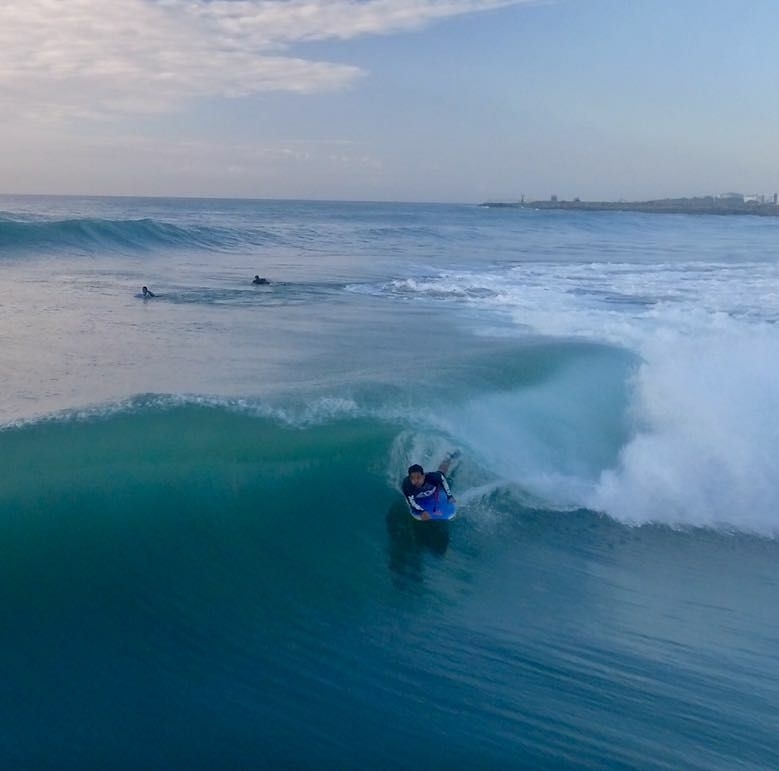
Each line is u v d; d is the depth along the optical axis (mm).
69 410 8250
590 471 9469
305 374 11781
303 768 4918
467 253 39281
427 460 8883
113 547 6910
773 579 7770
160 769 4871
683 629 6684
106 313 17438
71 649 5871
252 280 24859
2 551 6551
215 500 7621
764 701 5676
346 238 47906
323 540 7684
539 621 6652
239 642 6109
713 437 9891
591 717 5406
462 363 12102
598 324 16531
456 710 5434
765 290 24031
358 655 6008
